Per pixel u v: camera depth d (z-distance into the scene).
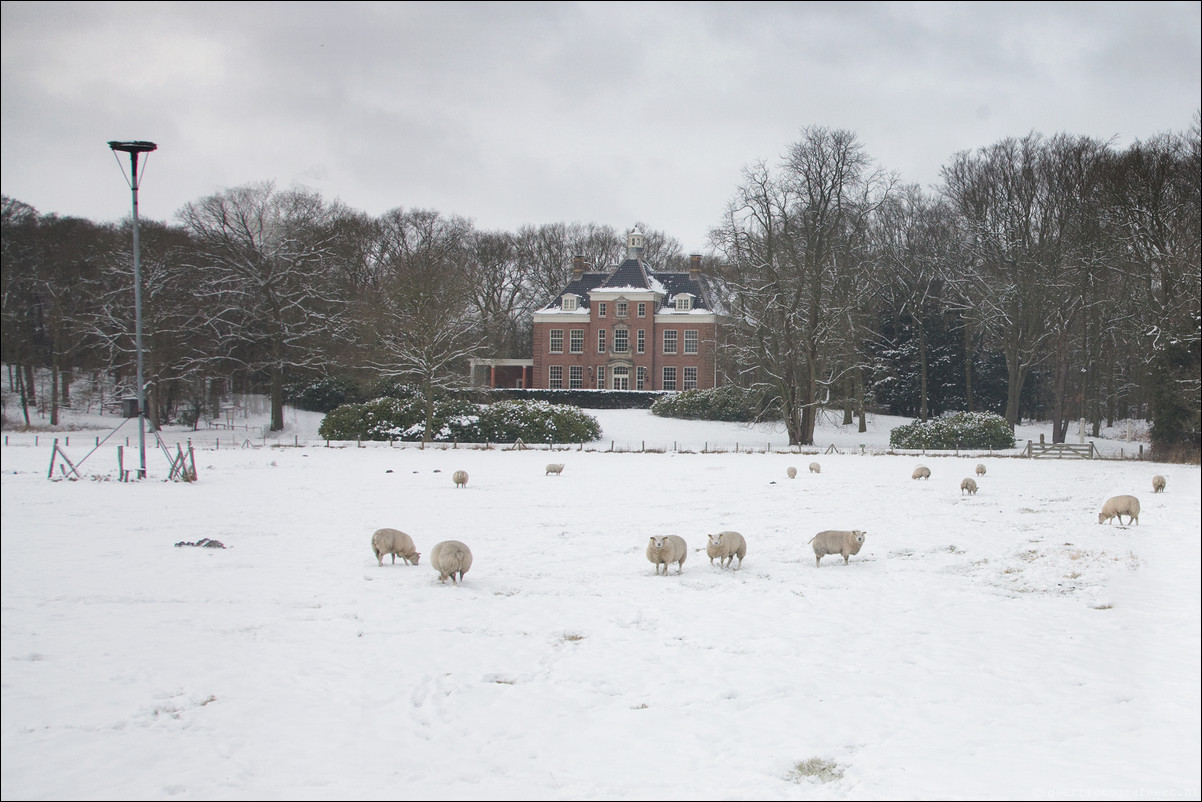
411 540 16.98
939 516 23.50
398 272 63.34
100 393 70.62
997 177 58.91
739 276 56.47
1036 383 78.12
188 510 24.53
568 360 89.19
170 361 62.66
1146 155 49.88
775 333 55.03
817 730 8.72
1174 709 9.27
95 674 10.25
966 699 9.60
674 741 8.44
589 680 10.20
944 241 72.75
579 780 7.53
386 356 61.31
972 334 71.00
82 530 20.81
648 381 87.19
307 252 65.88
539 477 35.38
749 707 9.35
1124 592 14.64
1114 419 81.44
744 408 64.81
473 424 58.19
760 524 22.16
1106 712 9.21
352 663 10.73
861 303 60.25
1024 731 8.69
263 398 73.75
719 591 14.78
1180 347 46.75
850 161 53.66
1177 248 47.75
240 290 63.50
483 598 14.15
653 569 16.61
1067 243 56.19
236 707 9.26
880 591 14.80
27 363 70.75
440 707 9.27
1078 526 21.47
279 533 20.55
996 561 17.27
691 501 27.06
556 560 17.41
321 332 68.12
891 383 77.12
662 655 11.17
